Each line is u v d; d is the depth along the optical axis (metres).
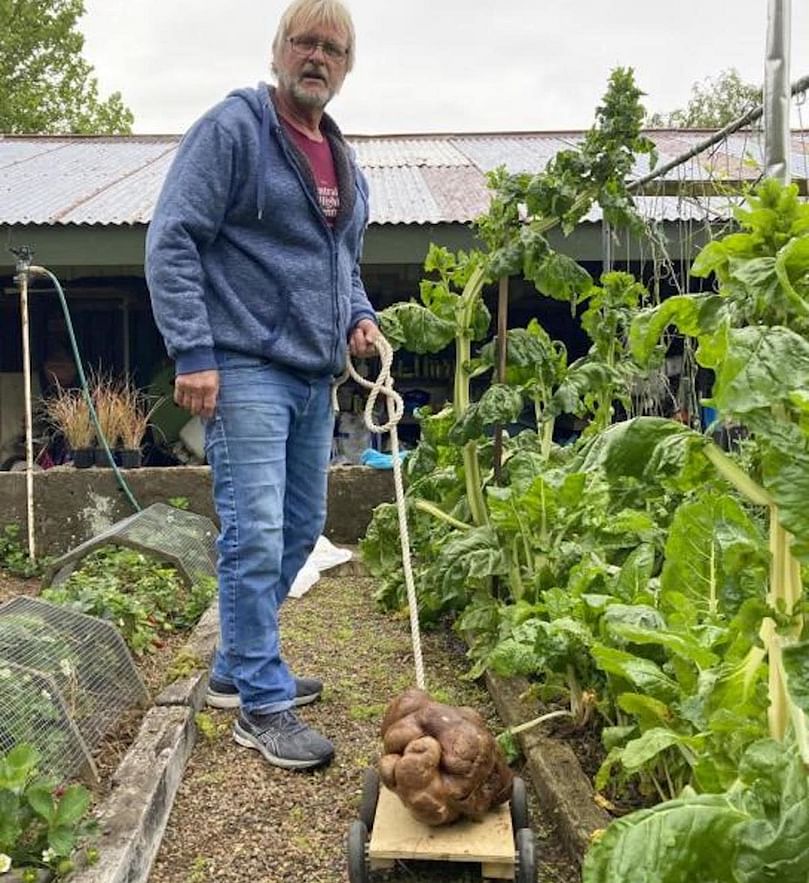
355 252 3.42
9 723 2.67
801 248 1.59
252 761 3.07
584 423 8.55
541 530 3.54
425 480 4.71
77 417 6.87
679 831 1.61
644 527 3.01
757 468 1.82
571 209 3.90
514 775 2.58
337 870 2.45
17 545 6.27
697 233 5.97
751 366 1.56
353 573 5.88
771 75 3.00
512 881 2.32
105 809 2.49
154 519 5.59
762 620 1.72
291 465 3.43
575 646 2.82
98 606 3.99
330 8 3.06
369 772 2.51
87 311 9.61
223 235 3.07
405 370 9.65
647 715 2.35
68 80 27.48
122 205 7.90
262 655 3.13
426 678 3.86
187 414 9.59
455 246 7.14
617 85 3.78
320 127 3.32
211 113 3.02
